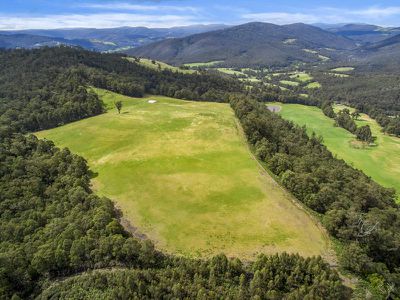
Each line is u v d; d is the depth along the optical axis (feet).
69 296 206.08
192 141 409.49
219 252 229.45
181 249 233.14
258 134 422.00
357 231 254.68
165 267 216.54
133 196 300.40
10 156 371.56
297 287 199.52
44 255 227.20
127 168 351.25
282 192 304.50
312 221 269.23
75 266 227.40
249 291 194.08
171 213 273.13
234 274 205.57
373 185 396.98
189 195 296.71
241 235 245.86
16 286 224.12
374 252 249.75
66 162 359.25
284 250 232.32
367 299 199.41
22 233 265.54
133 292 195.11
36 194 314.55
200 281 197.47
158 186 313.32
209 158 363.35
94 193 310.24
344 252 228.43
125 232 245.45
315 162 402.72
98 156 390.42
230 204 282.36
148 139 424.46
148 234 249.96
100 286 207.21
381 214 295.89
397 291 217.97
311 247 238.89
